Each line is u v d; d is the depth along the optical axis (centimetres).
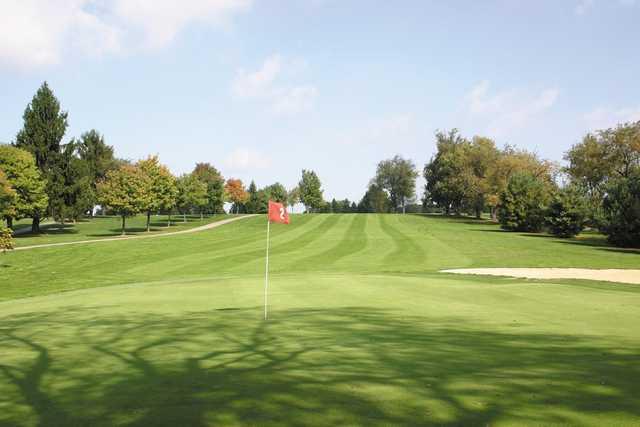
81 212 6962
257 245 4619
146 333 962
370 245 4388
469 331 924
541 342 819
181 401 543
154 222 8925
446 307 1247
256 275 2355
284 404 525
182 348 815
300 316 1127
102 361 745
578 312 1153
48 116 6906
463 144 9244
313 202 11550
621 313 1136
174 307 1339
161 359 742
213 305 1361
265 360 717
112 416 505
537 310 1188
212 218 9681
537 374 620
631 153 5819
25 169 5806
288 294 1559
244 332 941
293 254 3806
